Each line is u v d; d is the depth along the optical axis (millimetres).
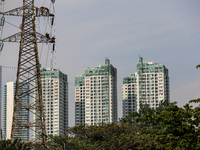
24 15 96375
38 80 95812
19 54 94750
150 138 98312
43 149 95625
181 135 61844
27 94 94938
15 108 93125
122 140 103875
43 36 97562
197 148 57562
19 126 93375
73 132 119000
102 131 114188
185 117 60062
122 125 117938
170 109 63219
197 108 59062
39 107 95688
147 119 66250
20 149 90438
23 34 95562
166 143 67125
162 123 63344
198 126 59719
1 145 89000
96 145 106688
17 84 93938
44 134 95312
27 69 95062
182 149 59625
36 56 95938
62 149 98875
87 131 117938
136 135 109938
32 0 97812
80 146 102875
